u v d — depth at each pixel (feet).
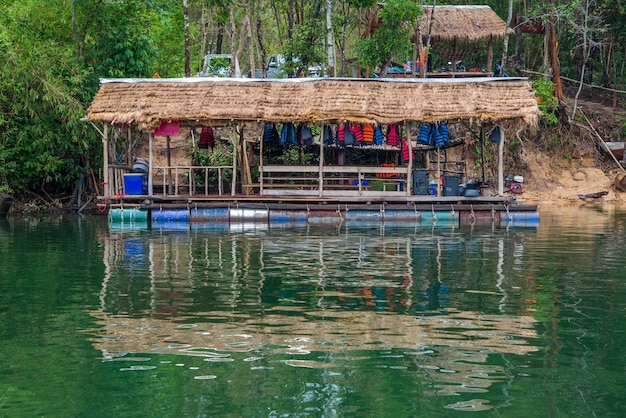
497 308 29.45
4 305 30.30
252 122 67.46
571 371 21.72
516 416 18.44
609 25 112.37
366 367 22.02
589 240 52.37
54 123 80.18
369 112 65.36
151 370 21.83
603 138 107.45
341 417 18.37
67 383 20.80
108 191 67.46
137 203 67.00
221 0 90.22
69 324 27.07
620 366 22.17
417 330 26.00
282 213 65.98
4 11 82.74
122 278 36.45
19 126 78.28
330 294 32.09
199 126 67.97
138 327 26.58
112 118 65.87
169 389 20.26
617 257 43.45
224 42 139.74
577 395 19.84
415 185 68.90
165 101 66.90
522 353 23.39
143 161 75.92
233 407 19.04
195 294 32.22
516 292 32.65
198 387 20.40
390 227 61.98
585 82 121.39
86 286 34.35
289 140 69.46
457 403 19.27
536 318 27.81
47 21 86.12
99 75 85.71
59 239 53.83
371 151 80.18
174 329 26.25
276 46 122.72
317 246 48.49
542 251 46.16
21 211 80.07
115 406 19.16
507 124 101.30
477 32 90.74
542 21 107.34
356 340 24.76
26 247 49.06
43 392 20.15
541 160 103.71
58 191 85.56
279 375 21.33
